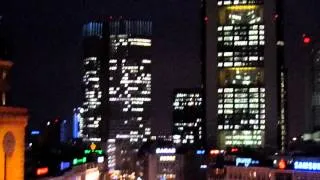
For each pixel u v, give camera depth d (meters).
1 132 102.12
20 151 107.56
